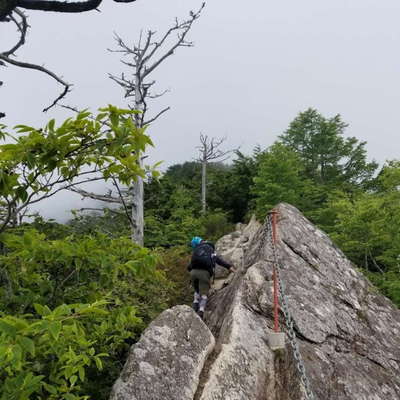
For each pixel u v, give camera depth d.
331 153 31.80
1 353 1.57
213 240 17.11
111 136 2.19
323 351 5.05
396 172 11.30
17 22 3.81
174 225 18.02
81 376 2.29
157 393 3.90
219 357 4.50
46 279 2.91
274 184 18.17
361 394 4.54
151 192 19.80
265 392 4.33
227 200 23.97
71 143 2.18
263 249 6.89
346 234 12.41
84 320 2.99
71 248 2.67
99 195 8.10
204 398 4.01
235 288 6.50
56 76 3.93
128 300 5.35
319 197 24.12
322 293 6.15
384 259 11.41
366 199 12.59
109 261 2.77
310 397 3.33
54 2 2.81
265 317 5.38
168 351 4.36
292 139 33.28
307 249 7.11
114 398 3.86
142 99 9.64
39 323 1.73
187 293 8.47
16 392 1.85
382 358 5.32
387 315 6.40
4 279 2.84
